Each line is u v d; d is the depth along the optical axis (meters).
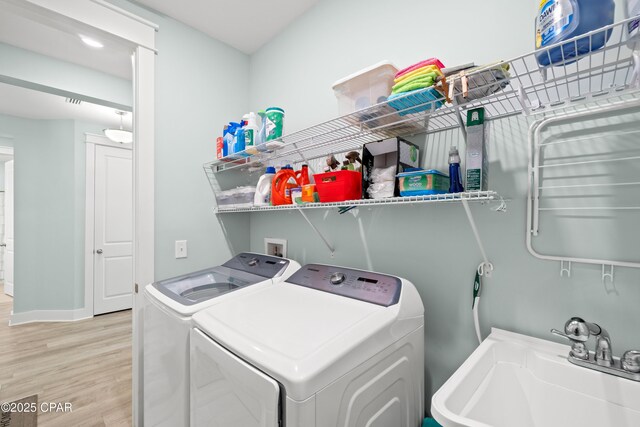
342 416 0.72
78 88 2.52
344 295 1.11
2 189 5.79
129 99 2.81
